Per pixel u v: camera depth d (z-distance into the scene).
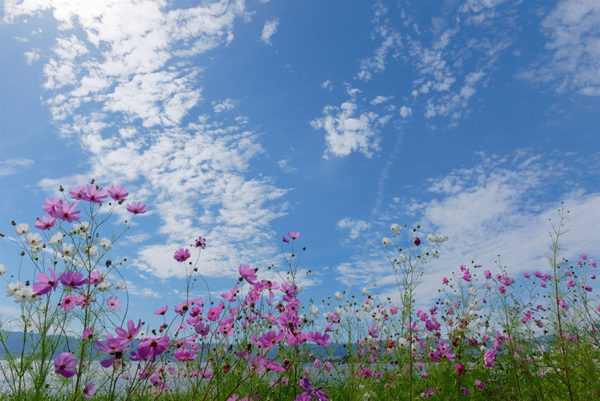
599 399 1.25
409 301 1.43
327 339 1.09
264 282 1.25
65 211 1.16
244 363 1.11
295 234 1.65
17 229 1.25
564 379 1.40
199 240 1.33
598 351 1.35
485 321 1.71
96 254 1.15
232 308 1.25
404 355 1.52
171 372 1.36
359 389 1.33
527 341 1.57
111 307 1.27
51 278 1.03
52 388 1.17
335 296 1.80
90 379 1.10
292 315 1.15
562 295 1.45
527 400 1.45
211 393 1.17
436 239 1.50
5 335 1.09
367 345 1.48
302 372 1.46
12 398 1.11
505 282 1.72
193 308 1.26
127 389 1.01
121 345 0.85
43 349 1.05
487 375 1.60
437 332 1.72
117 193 1.25
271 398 1.26
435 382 1.53
